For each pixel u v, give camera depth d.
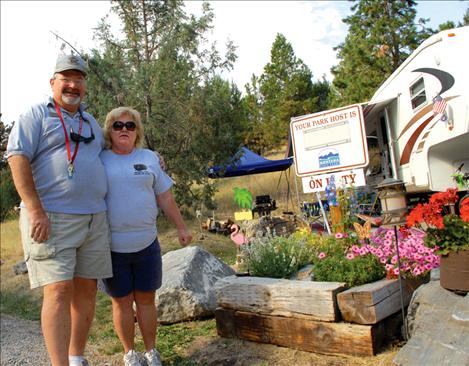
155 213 3.75
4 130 5.68
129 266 3.68
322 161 8.40
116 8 12.75
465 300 3.10
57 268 3.17
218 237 11.56
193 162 12.91
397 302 3.62
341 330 3.48
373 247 3.98
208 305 4.96
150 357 3.72
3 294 9.37
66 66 3.32
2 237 16.80
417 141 9.26
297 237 5.18
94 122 3.65
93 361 4.26
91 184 3.36
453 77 7.79
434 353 2.89
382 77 18.92
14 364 4.46
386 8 18.89
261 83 31.34
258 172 16.39
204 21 12.74
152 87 12.24
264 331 3.93
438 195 3.36
